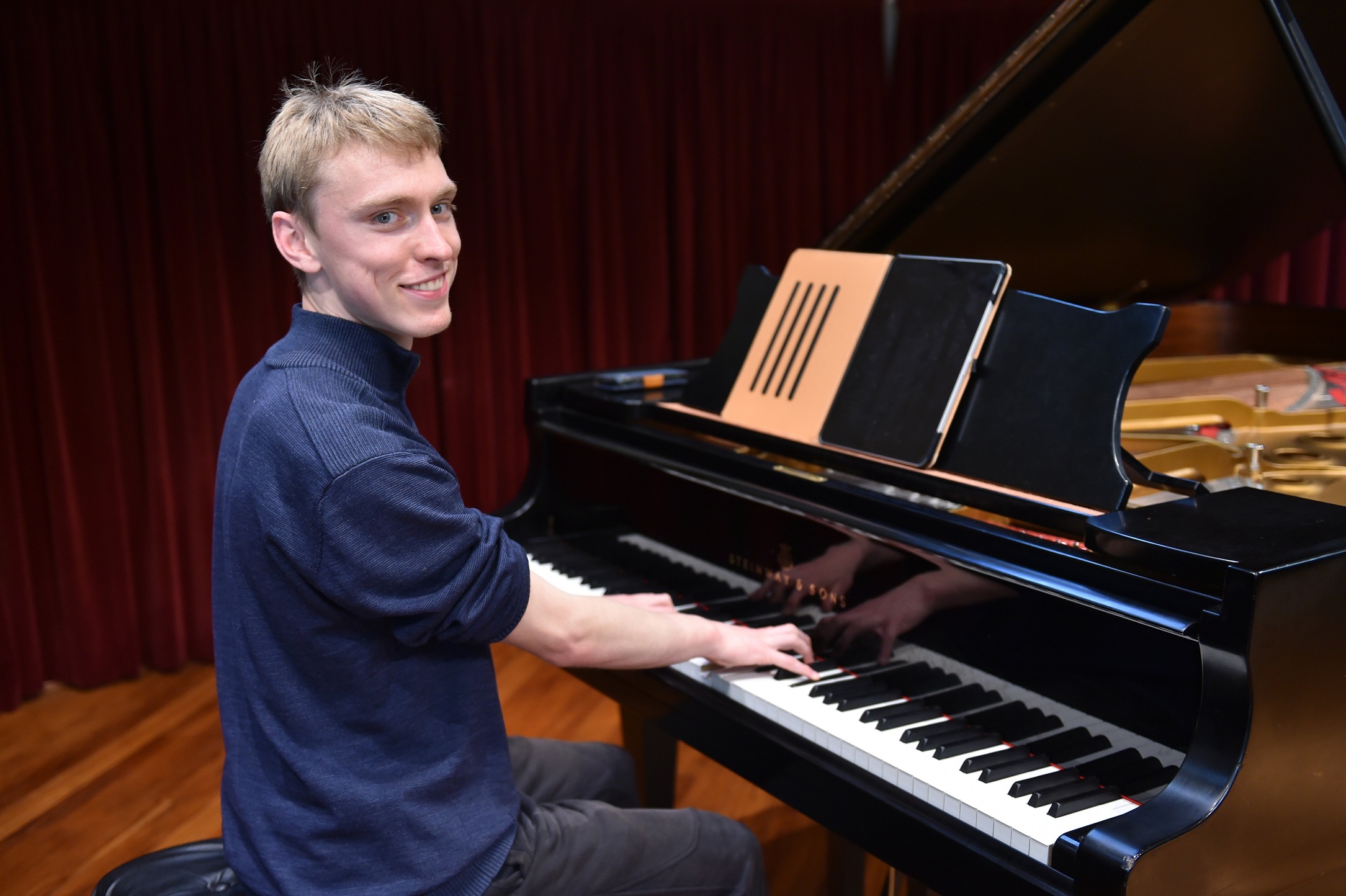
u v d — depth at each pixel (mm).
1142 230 2439
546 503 2166
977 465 1457
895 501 1455
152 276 3172
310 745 1150
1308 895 1173
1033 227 2365
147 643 3395
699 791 2664
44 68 2959
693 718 1593
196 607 3408
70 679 3281
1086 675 1213
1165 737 1149
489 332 3773
